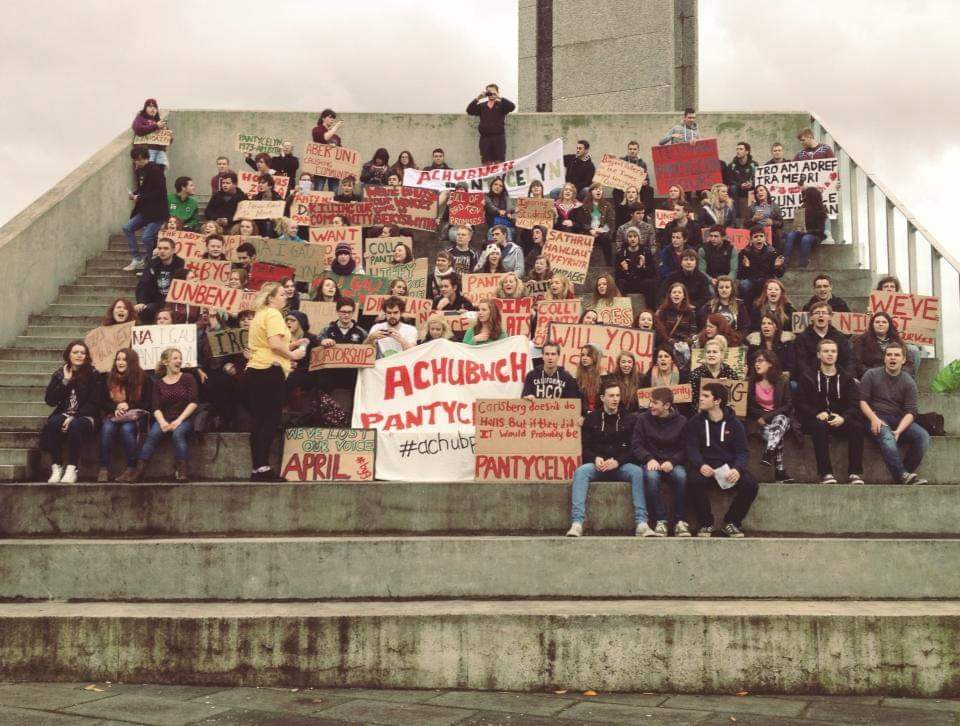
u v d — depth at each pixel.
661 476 8.85
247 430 10.49
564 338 10.85
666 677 7.24
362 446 9.76
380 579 8.10
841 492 8.95
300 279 12.83
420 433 9.90
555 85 20.73
